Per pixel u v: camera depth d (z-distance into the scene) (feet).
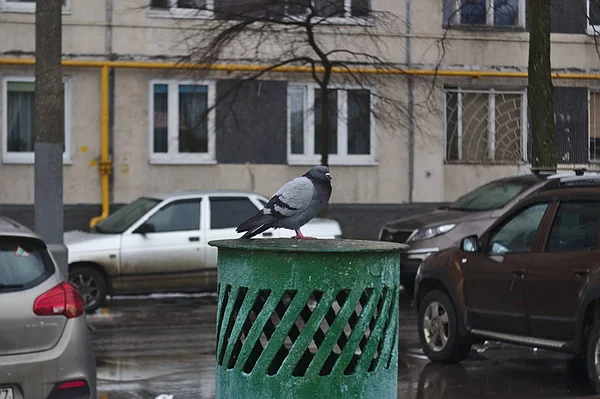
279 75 79.20
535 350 39.24
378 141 81.97
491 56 82.89
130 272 51.75
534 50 49.85
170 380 33.12
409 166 82.58
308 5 63.57
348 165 81.56
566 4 67.62
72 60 76.07
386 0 79.97
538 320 31.50
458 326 35.19
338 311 15.12
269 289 15.23
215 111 74.13
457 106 83.30
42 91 37.81
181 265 52.85
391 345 15.67
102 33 76.64
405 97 80.12
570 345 30.27
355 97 70.79
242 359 15.42
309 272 15.01
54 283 23.77
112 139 77.15
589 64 73.77
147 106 77.71
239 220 54.60
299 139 81.10
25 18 75.41
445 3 81.30
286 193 17.57
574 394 30.68
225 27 69.51
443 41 69.67
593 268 29.66
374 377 15.42
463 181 83.56
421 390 31.45
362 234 81.87
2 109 75.41
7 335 22.68
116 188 77.20
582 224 30.89
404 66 80.69
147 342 41.29
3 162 75.25
